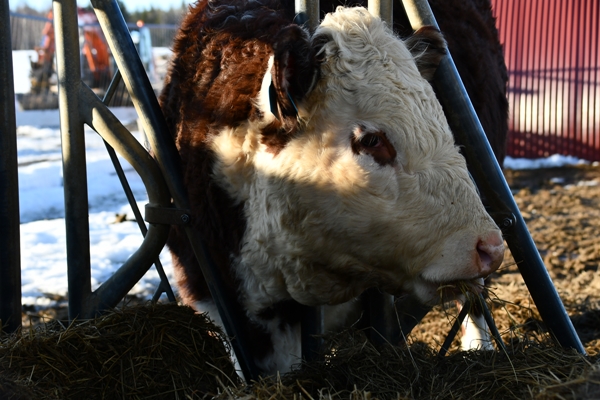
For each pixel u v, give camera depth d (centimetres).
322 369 247
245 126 254
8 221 290
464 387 218
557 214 829
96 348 247
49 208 774
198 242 279
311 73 231
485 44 379
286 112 227
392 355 249
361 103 235
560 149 1386
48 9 2228
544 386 198
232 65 262
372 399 204
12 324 292
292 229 248
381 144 234
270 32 256
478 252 234
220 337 277
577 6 1346
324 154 238
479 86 341
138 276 288
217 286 280
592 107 1338
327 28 241
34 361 237
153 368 249
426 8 282
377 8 270
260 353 287
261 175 252
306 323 276
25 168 991
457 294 245
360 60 238
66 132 285
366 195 236
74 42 282
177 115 290
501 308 443
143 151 282
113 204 824
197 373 256
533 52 1404
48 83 1703
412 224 236
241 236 266
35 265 569
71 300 288
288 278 261
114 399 242
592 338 405
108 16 283
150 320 261
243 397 215
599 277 532
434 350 259
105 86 1698
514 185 1070
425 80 247
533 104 1412
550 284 274
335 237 245
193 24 293
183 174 281
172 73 299
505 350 238
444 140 240
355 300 299
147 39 1870
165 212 280
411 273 244
